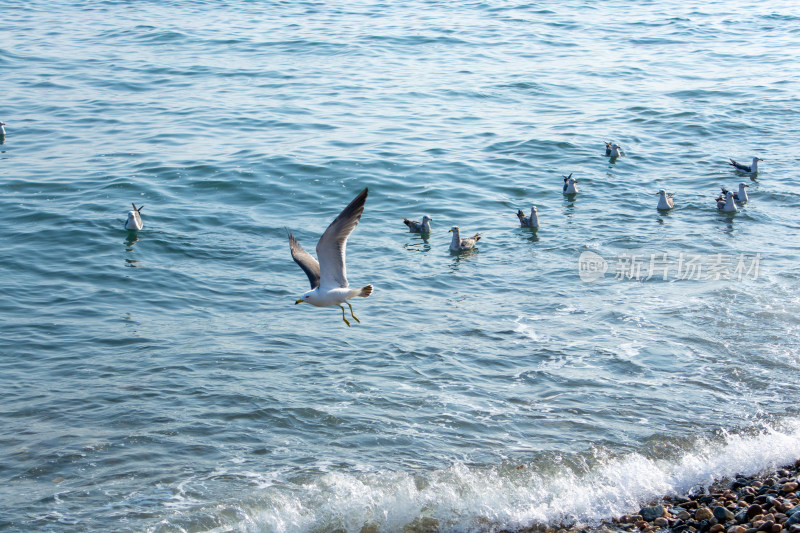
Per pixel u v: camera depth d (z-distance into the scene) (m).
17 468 14.20
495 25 65.75
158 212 28.16
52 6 70.75
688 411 16.36
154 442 15.07
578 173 33.91
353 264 24.72
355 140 36.91
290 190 30.80
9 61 50.25
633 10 75.00
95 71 48.56
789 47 59.75
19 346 18.75
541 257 25.41
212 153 34.47
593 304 21.75
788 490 13.58
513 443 15.21
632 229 27.83
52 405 16.25
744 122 41.38
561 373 17.92
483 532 13.16
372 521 13.25
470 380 17.59
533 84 48.22
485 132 38.97
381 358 18.59
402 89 46.19
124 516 13.00
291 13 69.12
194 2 73.56
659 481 14.26
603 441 15.28
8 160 33.09
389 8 72.38
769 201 30.64
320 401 16.61
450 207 29.97
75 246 25.11
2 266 23.42
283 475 14.15
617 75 51.09
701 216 29.09
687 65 54.41
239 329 20.11
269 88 45.75
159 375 17.59
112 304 21.39
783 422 15.89
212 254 25.05
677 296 22.12
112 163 32.97
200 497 13.52
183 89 45.25
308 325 20.42
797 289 22.36
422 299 22.17
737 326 20.14
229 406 16.36
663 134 39.53
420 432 15.54
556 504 13.67
